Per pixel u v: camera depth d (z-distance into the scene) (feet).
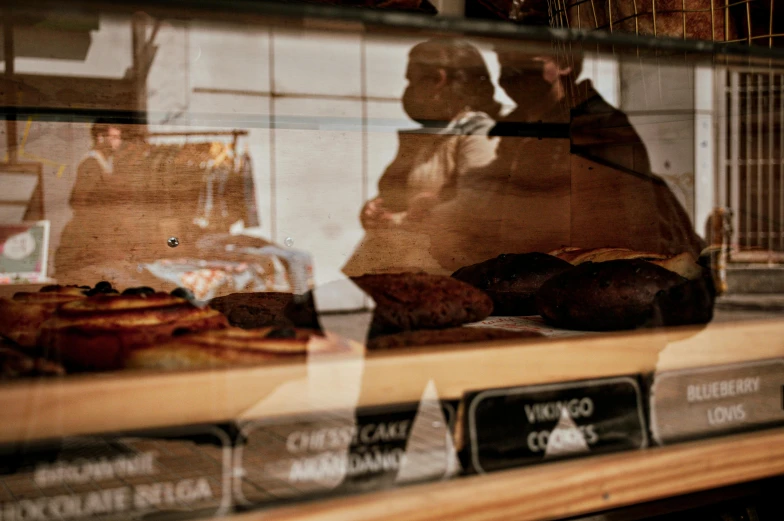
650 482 2.88
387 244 4.47
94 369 2.28
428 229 4.64
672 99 4.01
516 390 2.69
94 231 3.97
